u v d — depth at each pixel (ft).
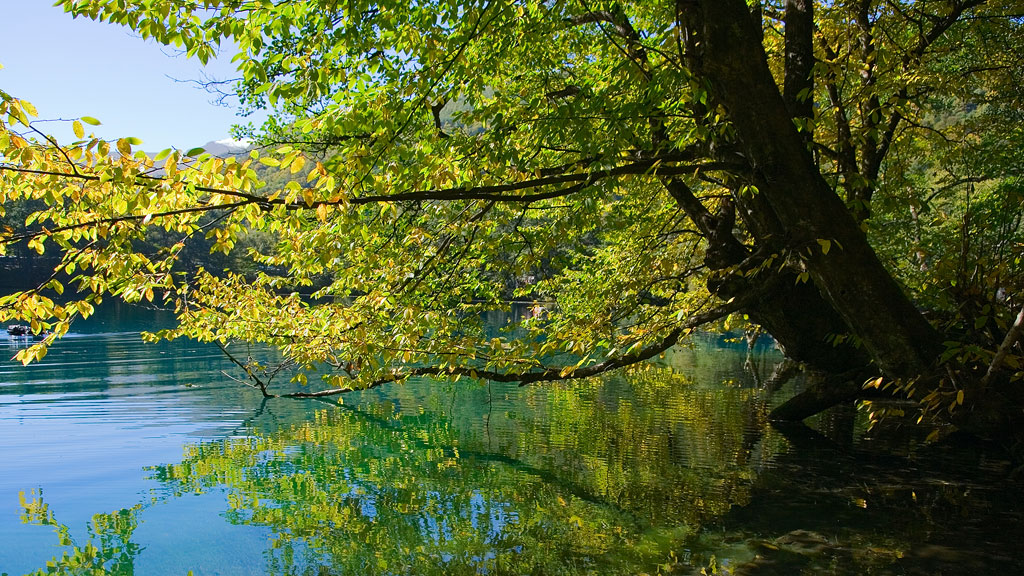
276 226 19.20
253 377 30.53
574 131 19.90
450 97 20.36
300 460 31.22
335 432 37.68
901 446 33.76
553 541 20.72
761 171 18.60
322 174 13.99
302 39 19.10
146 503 24.67
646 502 24.48
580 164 21.34
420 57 19.53
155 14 15.53
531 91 27.73
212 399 48.06
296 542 20.86
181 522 22.58
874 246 38.14
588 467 29.60
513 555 19.65
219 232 15.21
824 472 28.43
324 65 17.89
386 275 25.45
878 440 35.12
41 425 38.06
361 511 23.79
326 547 20.43
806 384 55.42
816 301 30.96
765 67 17.69
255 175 13.30
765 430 37.63
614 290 32.22
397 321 23.97
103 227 14.58
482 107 22.08
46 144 12.83
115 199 13.15
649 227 39.50
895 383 20.25
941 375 18.99
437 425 39.52
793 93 22.33
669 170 18.44
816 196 18.44
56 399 46.19
